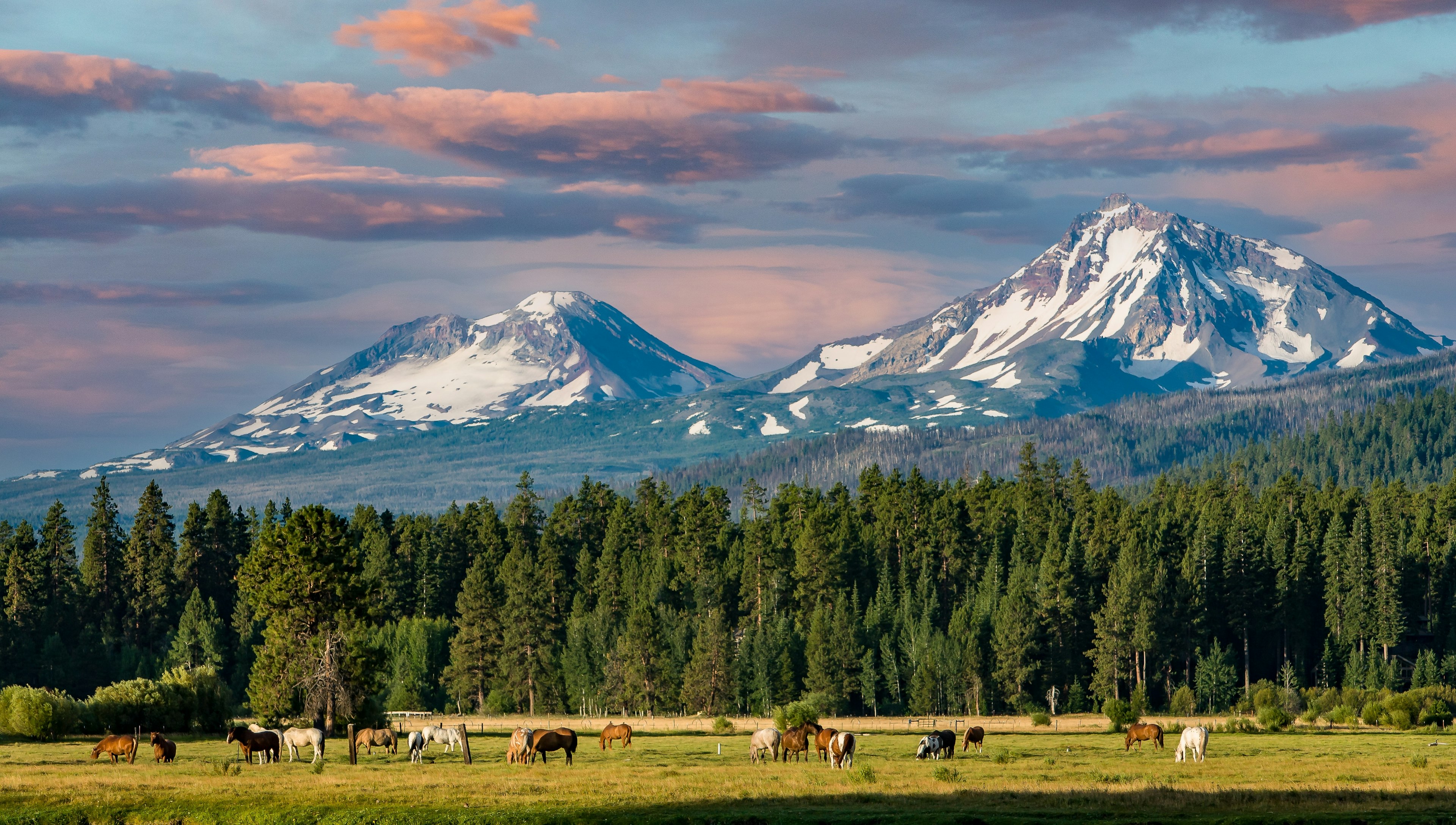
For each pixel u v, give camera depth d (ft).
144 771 484.74
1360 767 529.04
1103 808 376.68
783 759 562.25
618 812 369.30
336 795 404.36
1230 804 384.27
